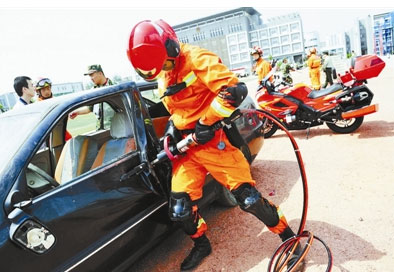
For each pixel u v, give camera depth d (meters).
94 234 1.84
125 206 2.04
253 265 2.27
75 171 2.15
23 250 1.52
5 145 1.82
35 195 1.78
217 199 3.12
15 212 1.51
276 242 2.49
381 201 2.77
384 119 5.39
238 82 1.71
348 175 3.42
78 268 1.74
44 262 1.59
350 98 4.57
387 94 7.70
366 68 4.40
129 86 2.40
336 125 5.02
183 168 2.12
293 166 4.04
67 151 2.25
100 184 1.96
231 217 3.03
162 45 1.70
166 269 2.46
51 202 1.70
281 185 3.52
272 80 5.28
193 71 1.82
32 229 1.56
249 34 107.88
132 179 2.14
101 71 4.39
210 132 1.85
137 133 2.29
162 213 2.31
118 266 2.01
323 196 3.07
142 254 2.19
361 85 4.55
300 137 5.36
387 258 2.07
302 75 21.67
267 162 4.38
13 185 1.60
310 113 4.93
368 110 4.48
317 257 2.19
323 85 11.18
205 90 1.90
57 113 1.94
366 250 2.18
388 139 4.31
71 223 1.73
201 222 2.32
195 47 1.88
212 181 2.77
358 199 2.88
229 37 108.06
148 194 2.20
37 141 1.78
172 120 2.20
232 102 1.68
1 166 1.66
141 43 1.67
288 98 5.03
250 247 2.49
